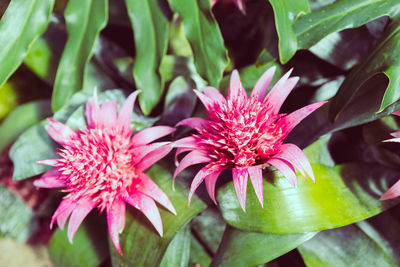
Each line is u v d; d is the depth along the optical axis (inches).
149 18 22.7
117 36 26.9
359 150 21.8
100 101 23.4
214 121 20.3
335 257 20.4
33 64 24.8
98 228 23.4
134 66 22.7
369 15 20.6
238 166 19.5
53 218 20.7
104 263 23.9
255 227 19.5
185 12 21.8
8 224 26.3
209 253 23.1
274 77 22.4
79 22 22.6
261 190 18.5
